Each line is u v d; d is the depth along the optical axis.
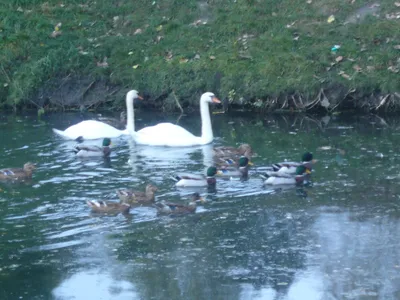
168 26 26.66
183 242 14.14
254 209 15.70
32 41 26.33
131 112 21.88
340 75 23.38
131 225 15.00
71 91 24.84
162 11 27.55
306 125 22.00
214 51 25.17
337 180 17.16
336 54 24.17
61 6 28.09
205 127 20.72
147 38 26.38
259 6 26.75
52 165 18.81
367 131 21.09
